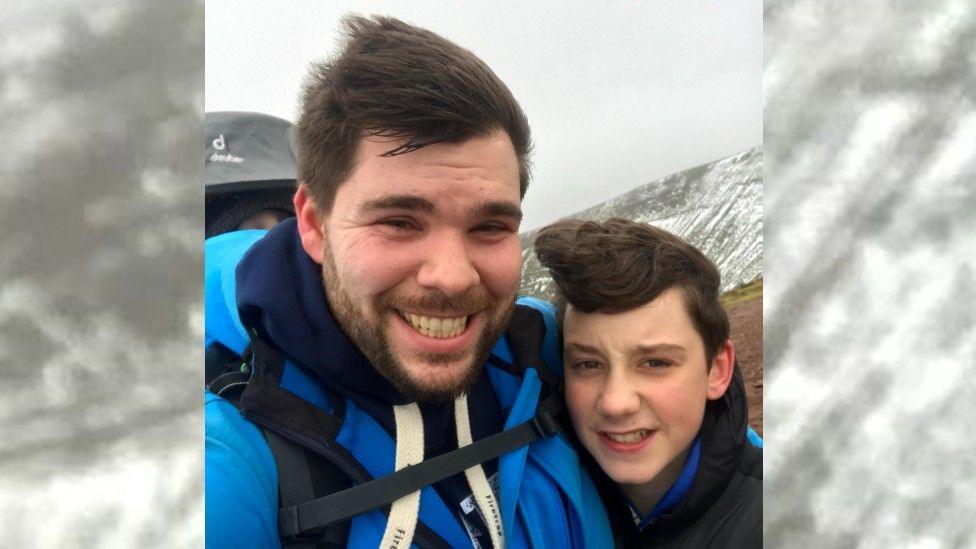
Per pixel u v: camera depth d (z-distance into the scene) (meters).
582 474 0.50
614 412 0.45
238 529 0.36
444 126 0.38
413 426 0.43
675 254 0.46
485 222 0.40
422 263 0.39
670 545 0.50
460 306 0.40
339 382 0.42
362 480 0.40
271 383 0.41
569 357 0.48
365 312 0.40
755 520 0.49
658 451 0.46
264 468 0.39
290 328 0.41
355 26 0.41
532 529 0.44
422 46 0.39
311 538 0.39
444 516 0.43
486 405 0.48
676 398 0.46
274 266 0.42
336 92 0.39
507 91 0.41
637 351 0.45
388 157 0.38
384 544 0.40
